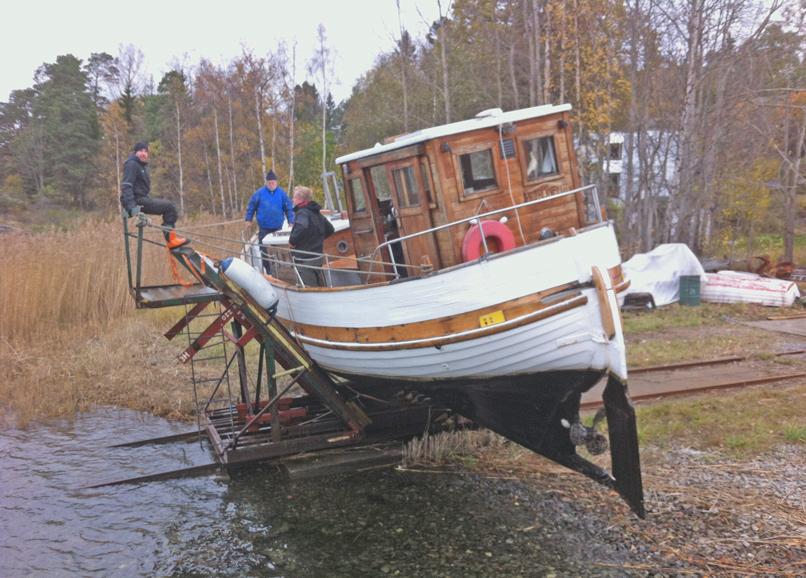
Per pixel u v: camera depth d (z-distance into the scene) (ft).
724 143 64.08
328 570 15.90
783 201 82.12
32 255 43.14
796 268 63.00
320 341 22.57
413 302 18.75
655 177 66.28
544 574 15.30
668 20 60.80
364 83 132.98
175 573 16.02
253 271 22.07
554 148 21.04
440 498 19.74
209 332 24.18
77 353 37.73
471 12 88.12
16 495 20.79
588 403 27.27
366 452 23.03
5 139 245.04
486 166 20.07
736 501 18.24
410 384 20.63
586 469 18.54
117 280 45.34
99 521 18.95
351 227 24.50
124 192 23.43
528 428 19.65
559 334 17.34
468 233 18.51
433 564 15.96
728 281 50.83
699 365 33.04
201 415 27.73
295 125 140.67
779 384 29.37
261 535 17.84
